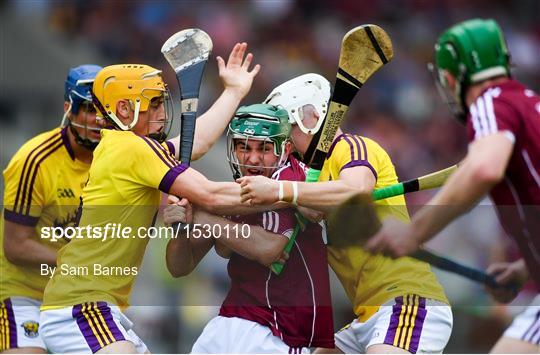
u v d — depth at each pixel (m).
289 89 16.19
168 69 44.00
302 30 46.38
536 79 46.56
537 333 14.48
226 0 46.50
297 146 16.33
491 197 14.05
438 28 48.25
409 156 42.03
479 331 16.08
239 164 15.49
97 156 15.62
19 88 40.38
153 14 45.44
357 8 48.00
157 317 16.72
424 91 44.53
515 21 48.50
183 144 15.97
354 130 42.50
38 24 42.12
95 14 44.88
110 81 15.58
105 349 15.32
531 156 13.28
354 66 15.46
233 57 17.89
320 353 16.31
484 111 13.20
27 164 18.00
